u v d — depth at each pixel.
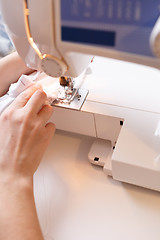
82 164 0.63
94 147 0.64
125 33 0.37
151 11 0.34
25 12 0.40
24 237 0.37
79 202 0.56
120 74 0.63
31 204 0.40
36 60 0.47
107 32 0.37
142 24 0.35
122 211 0.54
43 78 0.65
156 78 0.61
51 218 0.53
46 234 0.51
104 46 0.39
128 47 0.38
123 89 0.60
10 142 0.44
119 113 0.56
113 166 0.51
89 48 0.40
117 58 0.40
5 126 0.46
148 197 0.56
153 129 0.53
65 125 0.63
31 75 0.67
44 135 0.47
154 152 0.50
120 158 0.50
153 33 0.32
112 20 0.36
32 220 0.39
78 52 0.41
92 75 0.63
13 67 0.65
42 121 0.47
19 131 0.44
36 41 0.43
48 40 0.42
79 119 0.59
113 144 0.63
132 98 0.58
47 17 0.39
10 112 0.47
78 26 0.38
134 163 0.49
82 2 0.36
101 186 0.58
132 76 0.62
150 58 0.38
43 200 0.56
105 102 0.58
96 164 0.62
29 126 0.45
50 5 0.38
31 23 0.41
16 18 0.41
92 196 0.56
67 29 0.39
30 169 0.43
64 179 0.60
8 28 0.43
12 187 0.40
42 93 0.49
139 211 0.54
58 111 0.59
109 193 0.57
